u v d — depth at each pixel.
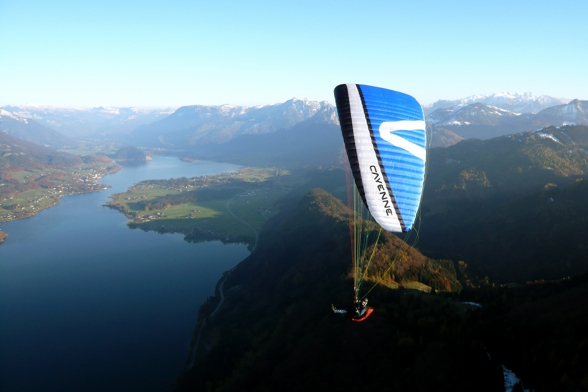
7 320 103.94
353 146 23.59
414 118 25.44
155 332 98.19
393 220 22.88
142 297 115.94
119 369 84.75
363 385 46.38
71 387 79.62
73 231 183.62
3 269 136.62
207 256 150.00
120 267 138.75
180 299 114.50
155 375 82.62
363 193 23.02
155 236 176.75
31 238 172.25
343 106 24.67
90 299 114.81
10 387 79.50
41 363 86.94
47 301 113.75
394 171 23.73
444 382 42.09
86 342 94.31
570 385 35.38
